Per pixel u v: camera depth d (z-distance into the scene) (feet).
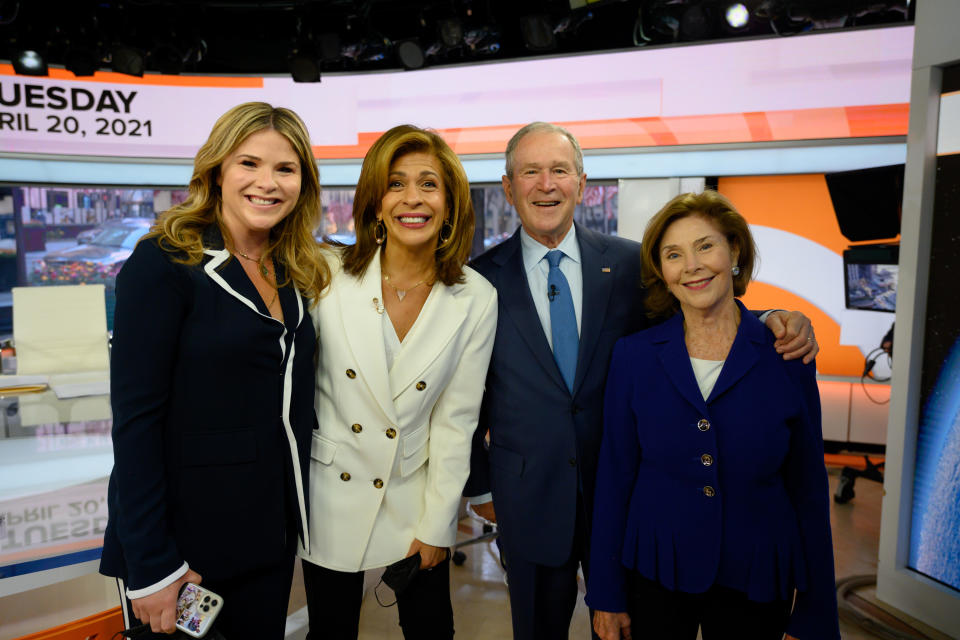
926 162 7.97
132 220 22.98
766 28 13.24
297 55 13.53
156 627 3.83
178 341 3.92
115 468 4.28
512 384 5.38
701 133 14.07
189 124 15.69
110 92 15.16
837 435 15.20
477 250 21.76
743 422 4.15
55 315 11.05
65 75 14.84
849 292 12.25
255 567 4.28
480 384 5.24
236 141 4.04
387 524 4.99
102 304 11.37
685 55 13.88
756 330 4.32
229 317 3.99
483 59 15.01
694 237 4.29
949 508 7.86
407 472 5.03
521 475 5.33
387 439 4.80
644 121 14.38
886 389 14.67
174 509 4.00
